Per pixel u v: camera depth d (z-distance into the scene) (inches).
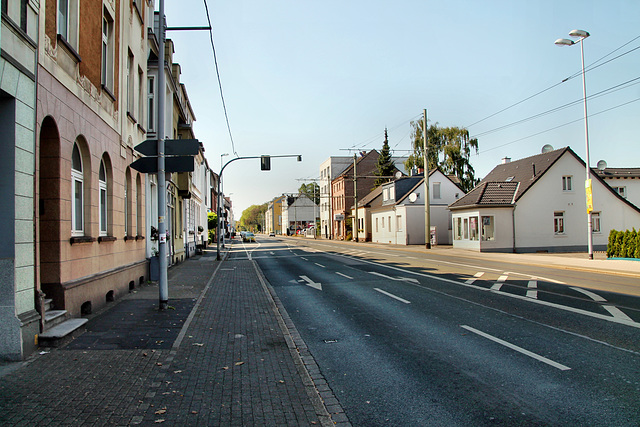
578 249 1269.7
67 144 316.2
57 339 254.5
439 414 171.3
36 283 255.9
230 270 786.2
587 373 214.2
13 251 229.6
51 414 165.3
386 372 223.5
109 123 425.1
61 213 305.4
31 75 249.8
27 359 232.1
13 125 231.5
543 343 269.7
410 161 2048.5
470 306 397.1
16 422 157.8
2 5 221.3
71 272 323.3
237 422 161.5
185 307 389.7
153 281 584.7
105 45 435.2
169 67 762.8
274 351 256.2
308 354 257.6
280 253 1318.9
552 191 1259.2
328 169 2977.4
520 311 370.0
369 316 365.7
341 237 2596.0
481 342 275.0
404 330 313.0
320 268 805.9
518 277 612.4
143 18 604.7
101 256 394.6
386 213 1926.7
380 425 162.6
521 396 187.2
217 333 299.7
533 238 1243.8
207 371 219.0
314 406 176.9
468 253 1155.3
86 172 367.2
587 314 353.1
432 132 2014.0
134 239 525.3
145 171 370.9
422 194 1716.3
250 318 350.6
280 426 158.7
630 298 426.3
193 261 1035.3
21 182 237.8
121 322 326.0
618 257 909.2
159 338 280.7
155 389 193.3
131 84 535.5
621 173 1636.3
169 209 835.4
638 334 288.0
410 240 1697.8
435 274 660.1
